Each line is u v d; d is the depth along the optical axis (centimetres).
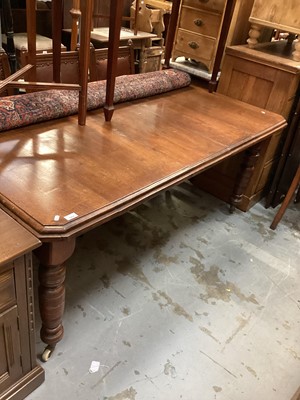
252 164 207
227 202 240
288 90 194
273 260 198
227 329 155
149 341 145
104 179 118
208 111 185
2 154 122
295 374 142
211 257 193
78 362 134
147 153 137
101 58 203
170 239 202
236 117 183
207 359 142
